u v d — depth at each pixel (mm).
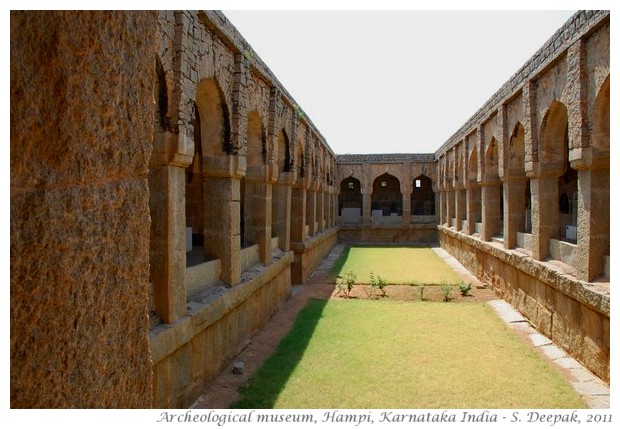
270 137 10867
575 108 7621
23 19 1556
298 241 15203
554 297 8711
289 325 10023
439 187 26125
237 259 8352
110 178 2027
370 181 28344
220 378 7020
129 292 2164
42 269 1615
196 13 6398
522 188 11969
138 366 2242
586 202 7520
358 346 8250
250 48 8852
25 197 1566
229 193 8086
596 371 7074
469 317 10375
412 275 16438
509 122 11859
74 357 1769
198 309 6359
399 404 5875
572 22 7750
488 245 13672
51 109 1660
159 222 5719
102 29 1915
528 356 7742
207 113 7914
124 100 2100
